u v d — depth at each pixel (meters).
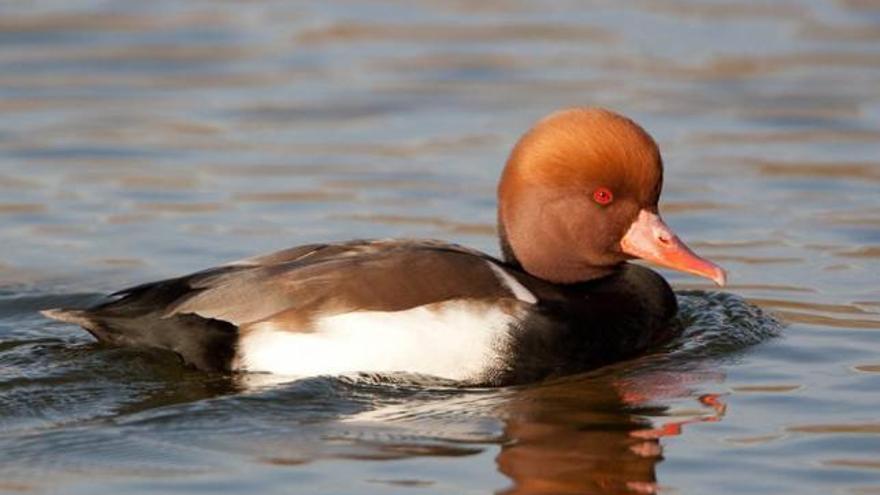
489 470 9.60
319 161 17.80
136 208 16.19
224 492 9.27
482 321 11.20
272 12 24.22
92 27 23.19
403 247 11.59
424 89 20.48
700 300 13.36
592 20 23.64
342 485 9.37
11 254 14.83
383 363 11.09
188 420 10.43
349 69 21.41
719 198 16.45
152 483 9.41
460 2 24.94
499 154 17.98
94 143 18.31
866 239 15.11
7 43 22.38
